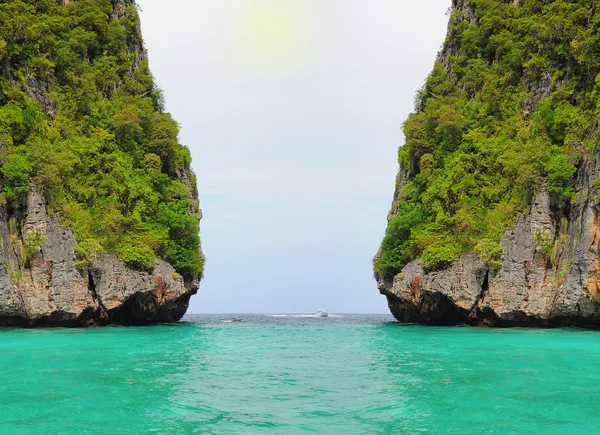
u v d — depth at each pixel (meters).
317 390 16.91
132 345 28.61
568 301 35.16
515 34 54.50
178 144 65.50
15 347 26.19
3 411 13.66
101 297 40.62
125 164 50.88
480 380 17.80
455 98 60.09
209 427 12.54
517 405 14.34
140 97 61.12
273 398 15.74
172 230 53.59
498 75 54.50
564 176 38.03
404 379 18.48
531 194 40.12
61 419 12.98
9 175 36.91
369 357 25.16
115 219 43.53
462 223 43.72
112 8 65.50
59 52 50.34
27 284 36.66
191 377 19.08
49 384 16.95
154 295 46.84
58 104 47.34
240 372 20.50
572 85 42.28
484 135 51.66
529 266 38.69
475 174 47.06
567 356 22.92
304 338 38.09
